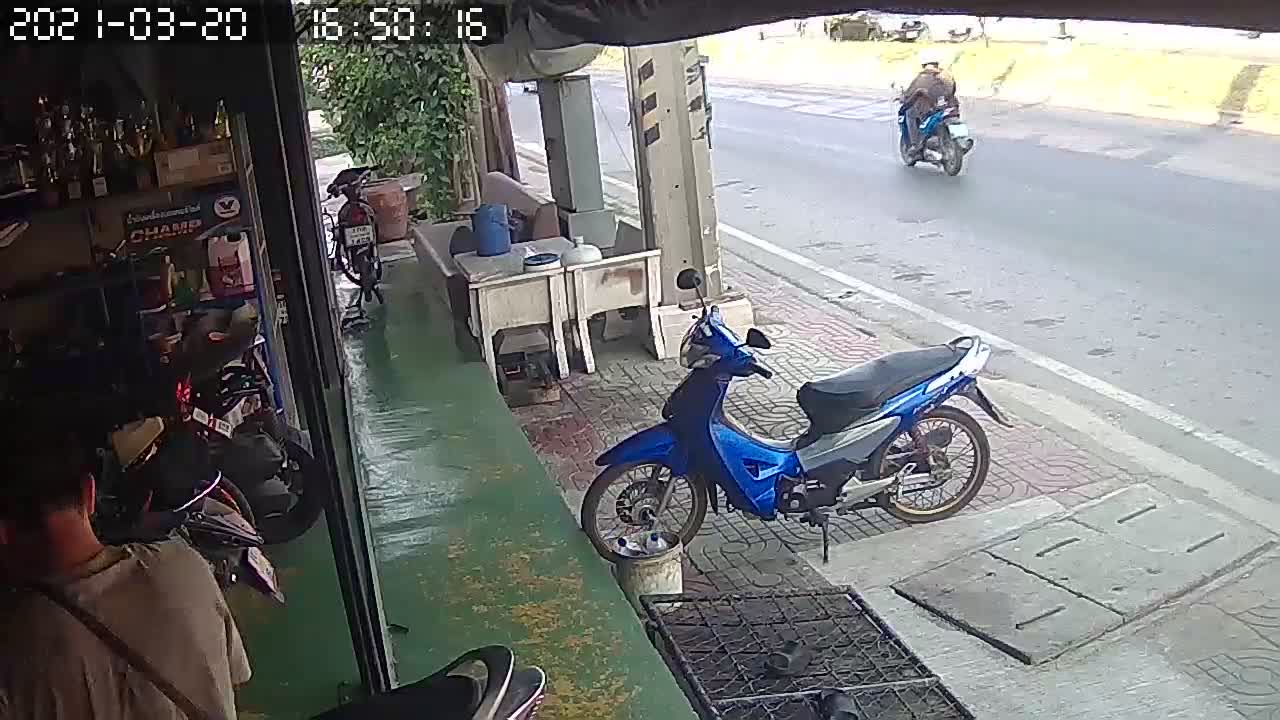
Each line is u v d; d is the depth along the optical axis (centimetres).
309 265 456
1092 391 624
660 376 721
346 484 336
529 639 361
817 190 1197
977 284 831
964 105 1492
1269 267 789
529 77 697
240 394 397
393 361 645
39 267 386
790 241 1012
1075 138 1258
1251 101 1270
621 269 732
